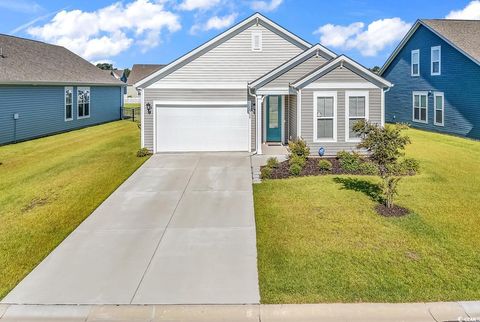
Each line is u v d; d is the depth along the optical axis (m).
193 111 17.33
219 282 6.01
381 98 15.50
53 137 23.38
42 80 23.45
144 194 10.98
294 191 10.98
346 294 5.54
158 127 17.28
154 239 7.80
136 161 15.49
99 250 7.31
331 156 15.52
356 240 7.43
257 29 17.52
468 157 15.63
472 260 6.54
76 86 27.94
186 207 9.79
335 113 15.48
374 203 9.70
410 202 9.74
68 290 5.87
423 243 7.25
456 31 23.89
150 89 17.23
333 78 15.38
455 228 7.97
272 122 19.25
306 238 7.59
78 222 8.85
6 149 18.98
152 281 6.09
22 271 6.53
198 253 7.10
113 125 30.36
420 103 26.61
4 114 20.67
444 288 5.66
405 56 28.41
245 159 15.66
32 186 11.98
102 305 5.45
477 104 21.12
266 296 5.55
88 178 12.83
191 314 5.22
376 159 9.29
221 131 17.39
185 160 15.59
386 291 5.59
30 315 5.27
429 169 13.44
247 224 8.52
